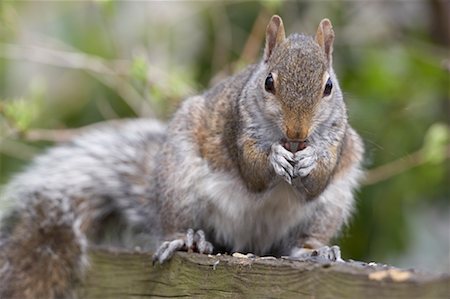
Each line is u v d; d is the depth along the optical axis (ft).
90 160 33.65
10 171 44.29
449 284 16.48
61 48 42.70
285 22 44.34
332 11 44.70
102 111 44.39
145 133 34.76
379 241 41.98
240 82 28.50
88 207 33.09
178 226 28.71
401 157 39.14
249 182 27.63
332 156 27.22
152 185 31.58
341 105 27.35
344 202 29.43
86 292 29.48
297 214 28.68
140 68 36.40
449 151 37.76
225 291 23.09
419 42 44.55
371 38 43.65
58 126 44.11
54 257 30.12
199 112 29.09
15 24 39.52
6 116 36.29
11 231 31.09
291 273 20.68
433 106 42.60
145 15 45.37
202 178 28.32
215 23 43.91
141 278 27.12
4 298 30.09
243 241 29.35
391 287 17.76
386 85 42.01
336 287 19.15
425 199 43.73
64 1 46.70
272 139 27.04
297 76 25.30
